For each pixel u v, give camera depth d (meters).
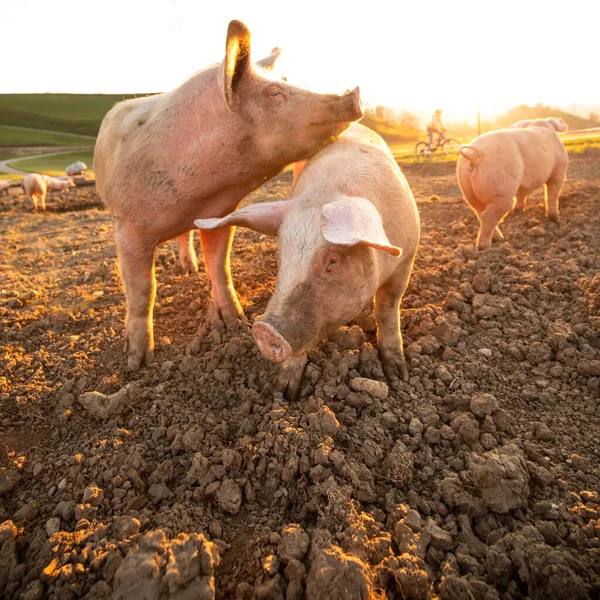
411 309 1.29
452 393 0.99
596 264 1.53
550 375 1.05
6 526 0.72
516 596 0.62
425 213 2.59
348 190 0.86
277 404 0.94
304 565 0.64
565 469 0.81
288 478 0.78
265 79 0.98
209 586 0.61
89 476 0.82
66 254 2.34
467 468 0.80
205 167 0.99
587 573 0.63
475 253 1.70
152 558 0.62
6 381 1.13
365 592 0.58
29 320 1.48
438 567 0.65
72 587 0.63
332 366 1.02
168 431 0.91
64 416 0.98
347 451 0.83
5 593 0.65
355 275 0.80
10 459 0.89
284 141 0.99
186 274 1.72
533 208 2.36
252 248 1.97
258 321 0.76
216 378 1.06
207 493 0.77
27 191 4.00
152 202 1.01
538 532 0.68
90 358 1.19
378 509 0.73
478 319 1.26
